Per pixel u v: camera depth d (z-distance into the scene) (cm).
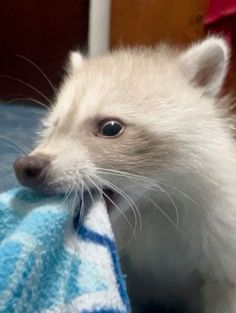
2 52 36
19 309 10
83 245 12
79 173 13
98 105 15
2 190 19
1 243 11
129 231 16
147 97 15
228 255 15
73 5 35
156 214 15
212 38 17
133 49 18
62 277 11
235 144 16
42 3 35
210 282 16
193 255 16
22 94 35
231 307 15
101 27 30
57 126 15
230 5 25
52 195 13
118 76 15
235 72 25
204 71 16
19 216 12
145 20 30
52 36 35
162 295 17
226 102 17
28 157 13
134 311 17
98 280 11
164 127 15
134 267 17
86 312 11
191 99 15
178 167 15
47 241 11
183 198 15
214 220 15
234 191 15
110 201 14
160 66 16
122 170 14
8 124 28
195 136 15
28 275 10
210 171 15
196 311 17
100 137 14
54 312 11
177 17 29
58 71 35
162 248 16
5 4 35
